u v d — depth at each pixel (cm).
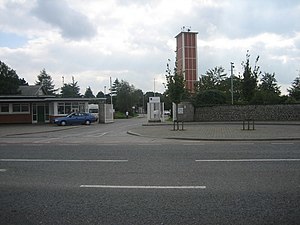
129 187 682
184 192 634
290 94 5400
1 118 4181
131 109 8131
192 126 2816
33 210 543
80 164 976
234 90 5394
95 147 1437
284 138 1614
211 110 3609
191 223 470
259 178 737
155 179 751
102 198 606
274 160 973
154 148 1342
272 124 2836
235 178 743
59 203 580
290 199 573
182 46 5569
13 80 5772
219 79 6016
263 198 582
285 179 723
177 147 1358
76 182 739
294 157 1025
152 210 530
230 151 1192
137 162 990
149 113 3962
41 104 4281
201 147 1341
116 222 480
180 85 2748
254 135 1788
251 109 3506
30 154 1223
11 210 545
